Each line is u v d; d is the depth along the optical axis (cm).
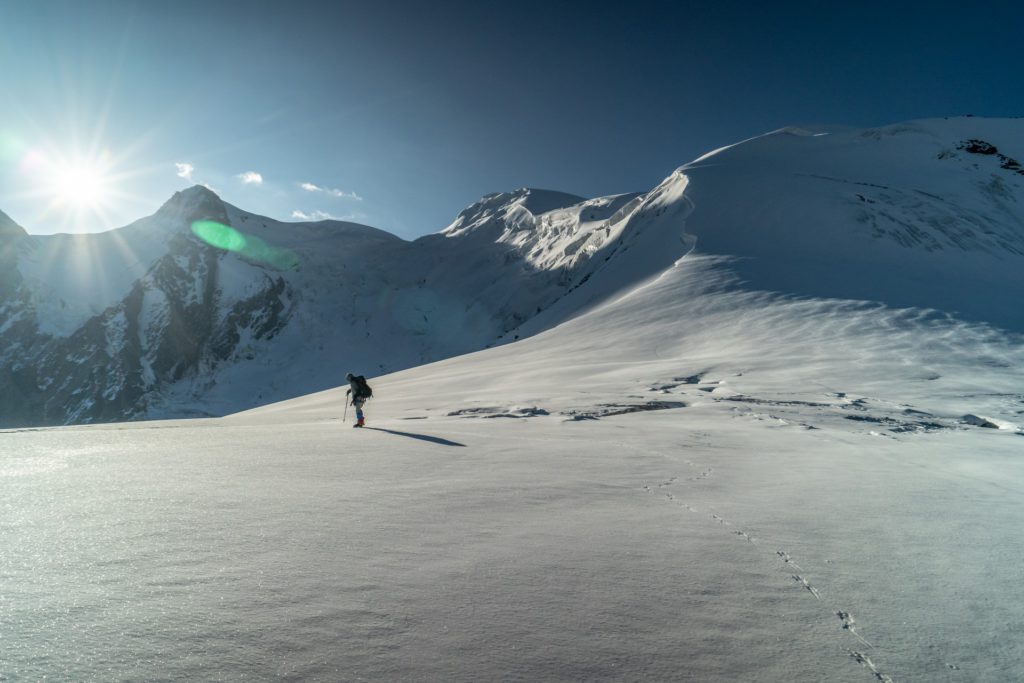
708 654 280
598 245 13338
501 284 17112
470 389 2717
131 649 247
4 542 381
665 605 334
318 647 261
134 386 14538
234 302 17350
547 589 347
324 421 1744
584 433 1212
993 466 932
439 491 593
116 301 16812
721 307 4203
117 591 307
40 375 14562
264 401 14700
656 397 1991
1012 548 470
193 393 14975
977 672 274
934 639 307
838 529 516
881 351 2764
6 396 13950
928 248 6169
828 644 297
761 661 276
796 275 4909
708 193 8119
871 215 6938
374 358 16038
